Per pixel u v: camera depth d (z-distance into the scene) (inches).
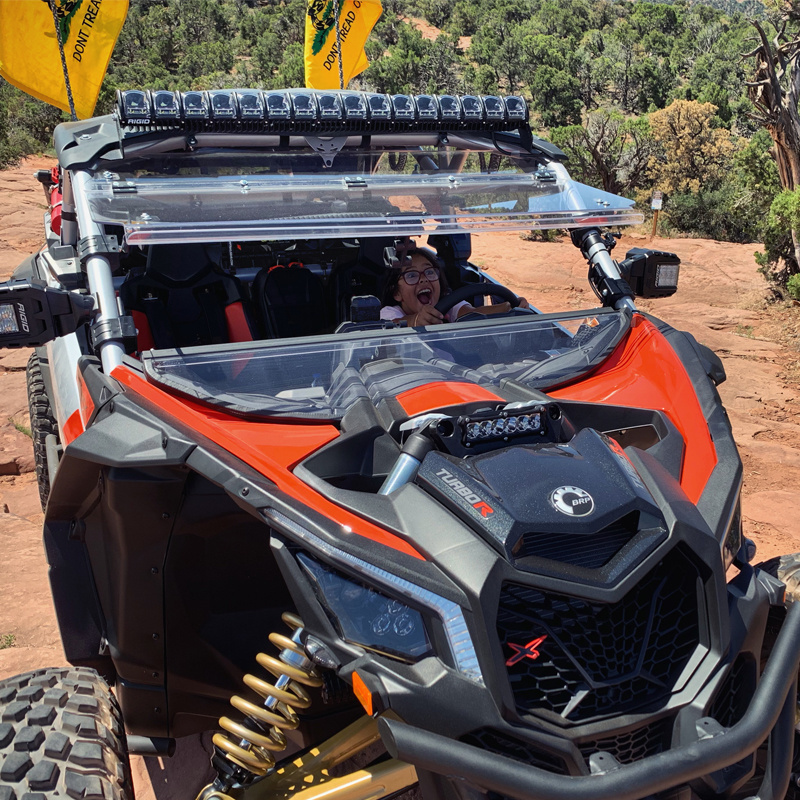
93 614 113.3
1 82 1183.6
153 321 144.6
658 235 867.4
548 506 87.0
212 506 98.7
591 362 125.0
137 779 127.2
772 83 518.0
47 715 92.7
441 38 3467.0
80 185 126.3
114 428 97.7
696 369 121.8
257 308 159.6
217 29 3292.3
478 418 98.2
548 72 2534.5
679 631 87.3
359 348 120.0
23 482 233.0
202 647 106.6
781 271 518.3
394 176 138.7
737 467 104.3
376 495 92.0
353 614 83.4
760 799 89.5
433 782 82.4
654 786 76.8
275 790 92.1
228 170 135.6
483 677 78.0
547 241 655.1
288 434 102.3
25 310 108.1
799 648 88.8
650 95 2716.5
